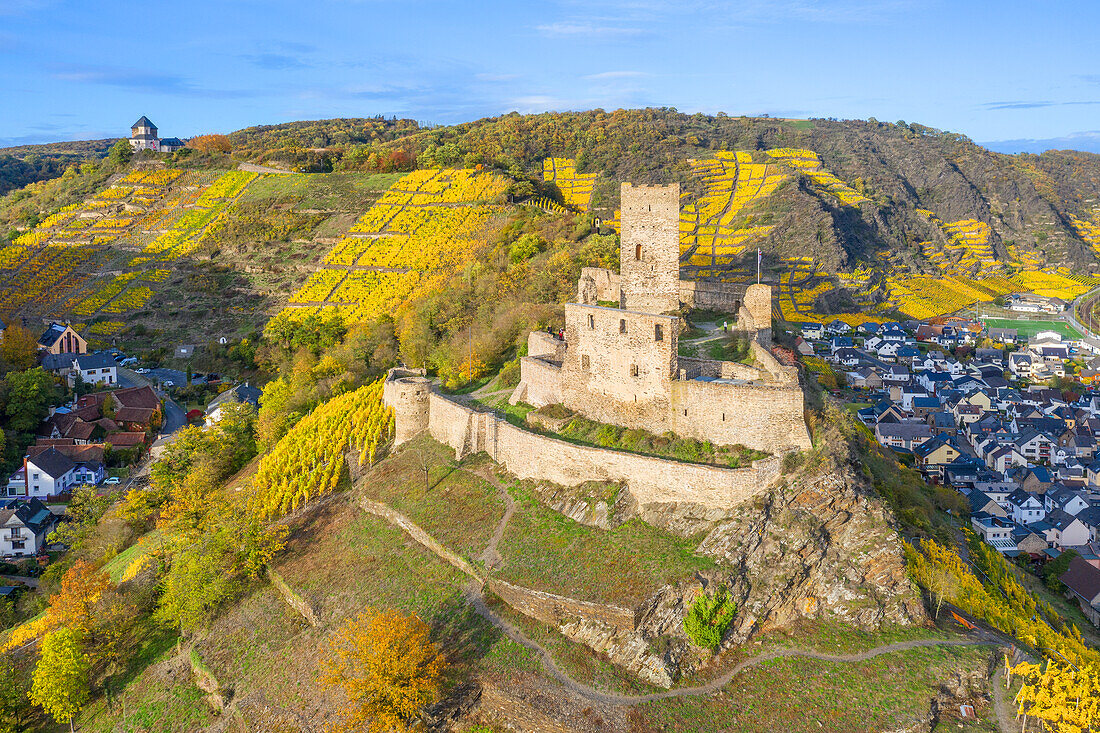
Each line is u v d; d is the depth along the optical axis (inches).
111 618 2573.8
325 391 4202.8
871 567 2039.9
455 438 2908.5
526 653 1934.1
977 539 2960.1
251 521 2684.5
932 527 2618.1
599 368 2561.5
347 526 2691.9
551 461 2480.3
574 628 1961.1
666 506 2206.0
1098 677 1738.4
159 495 3570.4
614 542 2162.9
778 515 2080.5
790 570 2009.1
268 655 2242.9
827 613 1994.3
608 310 2498.8
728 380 2411.4
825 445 2193.7
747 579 1988.2
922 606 2010.3
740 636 1923.0
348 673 2000.5
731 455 2202.3
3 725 2342.5
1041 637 2153.1
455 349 3737.7
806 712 1732.3
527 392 2965.1
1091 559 3786.9
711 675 1839.3
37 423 4692.4
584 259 4372.5
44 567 3518.7
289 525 2842.0
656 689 1802.4
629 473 2287.2
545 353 3166.8
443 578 2251.5
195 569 2527.1
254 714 2049.7
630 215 3184.1
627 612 1897.1
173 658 2425.0
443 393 3302.2
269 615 2413.9
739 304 3191.4
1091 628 3097.9
